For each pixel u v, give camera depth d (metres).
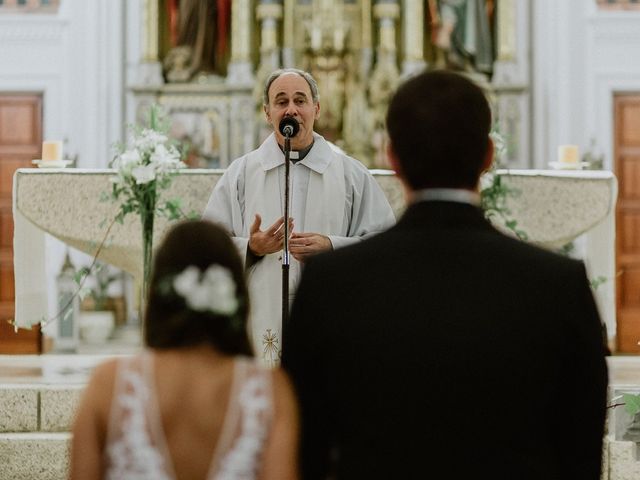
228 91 10.71
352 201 4.51
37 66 10.86
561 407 2.00
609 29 10.75
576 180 5.80
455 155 2.02
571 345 1.95
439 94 2.03
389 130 2.08
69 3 10.86
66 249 10.51
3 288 10.74
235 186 4.51
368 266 1.98
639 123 10.76
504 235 2.03
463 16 10.71
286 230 3.73
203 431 2.00
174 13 10.86
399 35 10.95
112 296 10.47
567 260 1.98
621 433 5.18
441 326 1.91
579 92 10.74
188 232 2.17
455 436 1.89
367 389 1.92
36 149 10.87
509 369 1.89
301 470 2.07
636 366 7.09
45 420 5.52
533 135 10.77
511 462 1.89
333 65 10.49
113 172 5.88
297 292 2.02
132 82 10.76
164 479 1.97
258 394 2.03
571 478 2.00
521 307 1.92
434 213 2.01
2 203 10.82
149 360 2.06
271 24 10.66
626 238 10.70
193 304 2.08
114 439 1.99
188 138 10.74
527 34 10.80
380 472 1.91
